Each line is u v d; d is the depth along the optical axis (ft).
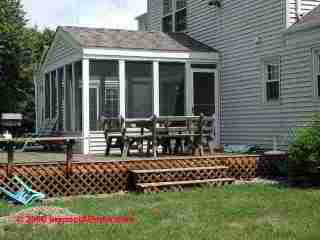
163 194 29.96
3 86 86.69
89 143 45.47
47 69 60.29
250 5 48.01
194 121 37.83
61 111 54.70
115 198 28.96
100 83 46.21
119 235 19.38
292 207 24.57
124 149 36.14
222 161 35.81
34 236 19.16
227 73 51.52
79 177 31.42
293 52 42.73
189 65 50.52
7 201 28.63
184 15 59.67
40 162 31.58
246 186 32.58
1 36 84.38
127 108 47.14
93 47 45.62
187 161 34.27
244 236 19.03
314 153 32.22
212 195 28.99
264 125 46.24
